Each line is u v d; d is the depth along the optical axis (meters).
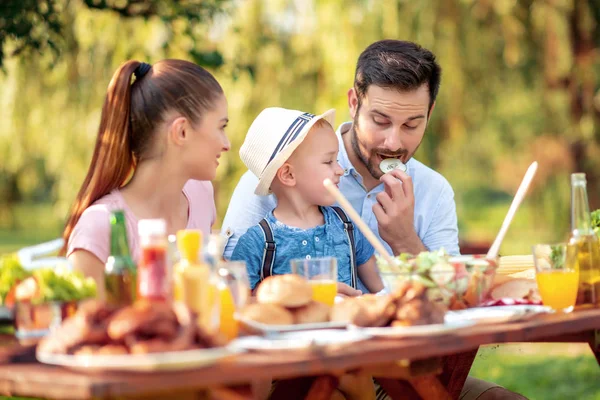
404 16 7.15
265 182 2.89
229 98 7.32
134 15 5.02
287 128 2.88
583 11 8.00
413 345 1.61
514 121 9.12
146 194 2.42
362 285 3.00
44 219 20.66
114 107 2.38
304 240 2.83
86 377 1.37
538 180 9.36
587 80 8.37
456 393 2.45
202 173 2.43
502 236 2.15
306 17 7.43
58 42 4.77
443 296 2.00
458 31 7.40
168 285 1.61
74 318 1.51
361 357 1.54
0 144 7.08
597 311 2.06
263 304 1.84
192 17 5.10
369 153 3.08
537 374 5.79
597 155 8.92
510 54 7.64
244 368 1.42
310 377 2.00
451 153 9.53
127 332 1.43
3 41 4.35
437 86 3.12
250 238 2.82
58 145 7.07
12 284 1.79
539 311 1.98
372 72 3.01
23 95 6.73
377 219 2.95
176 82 2.37
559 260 2.06
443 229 3.30
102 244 2.29
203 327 1.47
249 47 7.32
